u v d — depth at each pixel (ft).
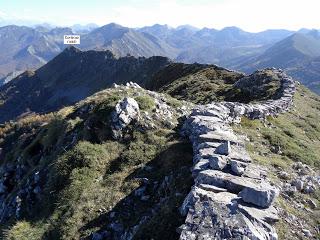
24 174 92.22
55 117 97.66
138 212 52.24
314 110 140.36
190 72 284.82
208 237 31.37
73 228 53.06
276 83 152.35
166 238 37.50
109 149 70.54
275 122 92.63
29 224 60.13
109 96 90.02
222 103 86.33
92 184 62.08
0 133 284.20
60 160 68.85
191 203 36.63
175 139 69.05
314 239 37.99
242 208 34.32
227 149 47.55
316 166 68.44
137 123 74.90
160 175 58.29
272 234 32.81
